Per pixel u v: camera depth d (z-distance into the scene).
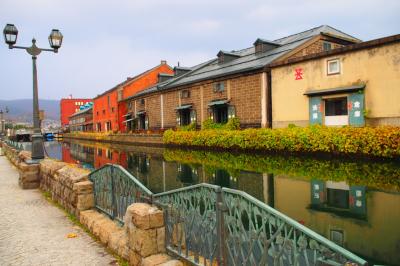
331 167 13.90
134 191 4.81
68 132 77.62
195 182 13.20
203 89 27.42
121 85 45.84
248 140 19.70
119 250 4.54
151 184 13.30
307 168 14.12
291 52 21.52
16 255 4.72
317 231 6.76
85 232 5.67
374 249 5.71
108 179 5.75
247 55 29.25
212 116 26.52
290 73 19.52
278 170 14.29
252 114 22.58
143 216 3.94
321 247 2.45
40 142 10.99
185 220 3.84
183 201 3.94
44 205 7.73
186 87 29.50
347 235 6.45
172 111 32.19
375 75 15.62
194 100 28.72
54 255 4.68
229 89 24.53
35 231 5.77
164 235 4.11
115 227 5.12
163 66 47.78
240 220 3.15
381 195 9.35
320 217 7.71
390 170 12.46
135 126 41.66
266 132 18.59
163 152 26.17
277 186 11.23
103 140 48.81
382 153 13.39
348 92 16.48
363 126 15.75
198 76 29.72
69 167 7.84
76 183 6.44
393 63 14.95
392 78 15.00
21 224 6.20
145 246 3.94
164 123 33.78
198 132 24.64
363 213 7.85
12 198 8.62
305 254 2.58
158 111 34.84
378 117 15.58
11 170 15.51
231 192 3.21
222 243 3.29
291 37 28.66
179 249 3.89
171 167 17.73
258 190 10.84
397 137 12.91
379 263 5.15
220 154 21.50
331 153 15.54
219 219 3.31
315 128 16.45
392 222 7.11
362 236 6.37
